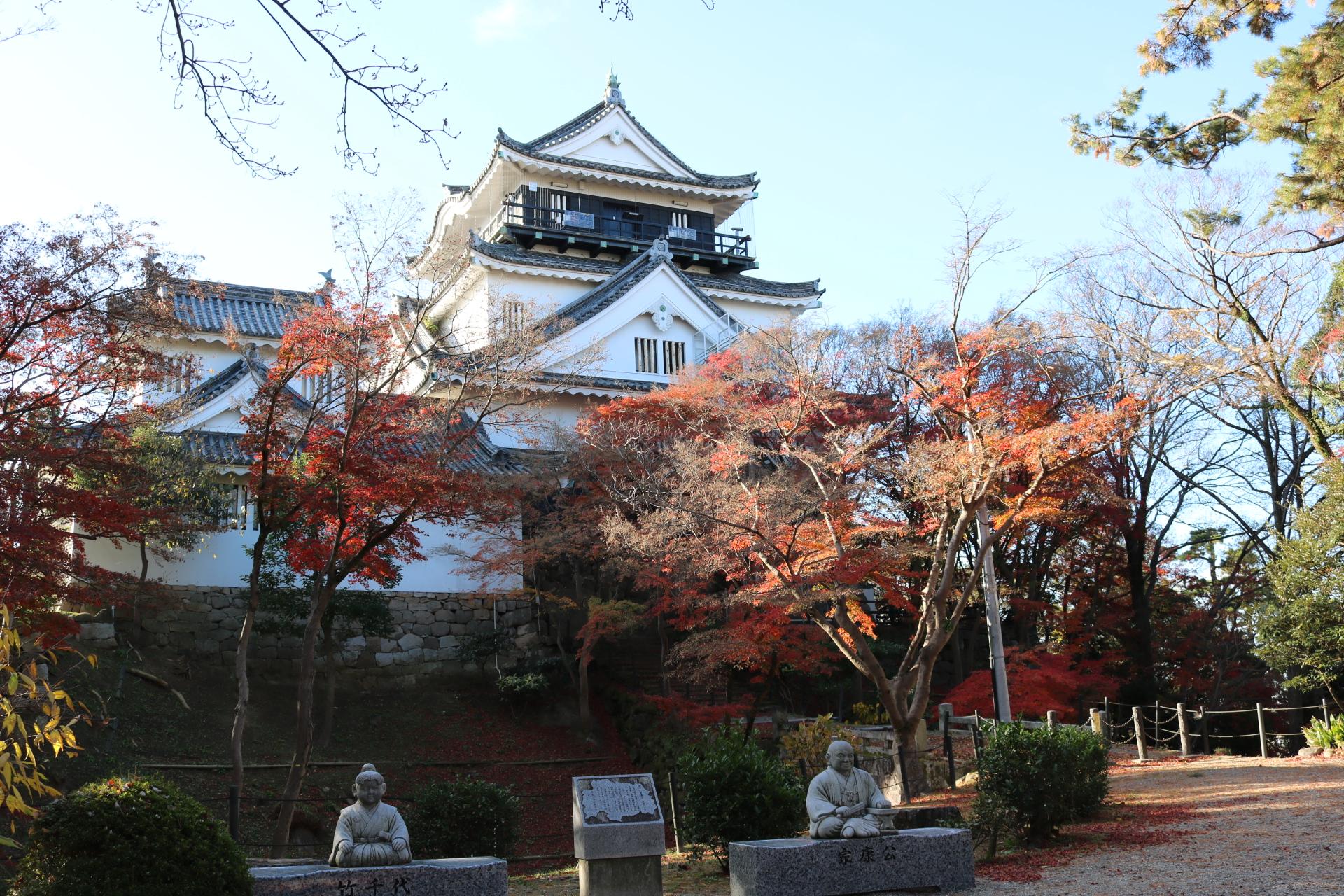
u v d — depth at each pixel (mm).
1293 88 16375
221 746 28109
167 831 10695
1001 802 15141
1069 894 11602
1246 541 40312
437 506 22031
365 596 31281
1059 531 36969
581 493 33312
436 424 22922
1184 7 16531
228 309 42969
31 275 16844
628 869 13789
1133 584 37812
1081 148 19438
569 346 41688
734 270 53625
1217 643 38562
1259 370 26953
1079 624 37312
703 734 28328
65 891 10227
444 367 24484
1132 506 35031
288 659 33031
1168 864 12766
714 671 28312
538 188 50781
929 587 23297
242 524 32969
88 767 24578
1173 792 19062
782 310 52531
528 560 31406
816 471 24312
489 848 18719
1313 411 27922
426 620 35312
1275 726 38562
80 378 18312
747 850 12266
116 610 30750
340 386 21500
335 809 26547
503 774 30031
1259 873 11711
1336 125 15867
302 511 21500
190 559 32125
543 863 23734
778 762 17297
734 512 23094
